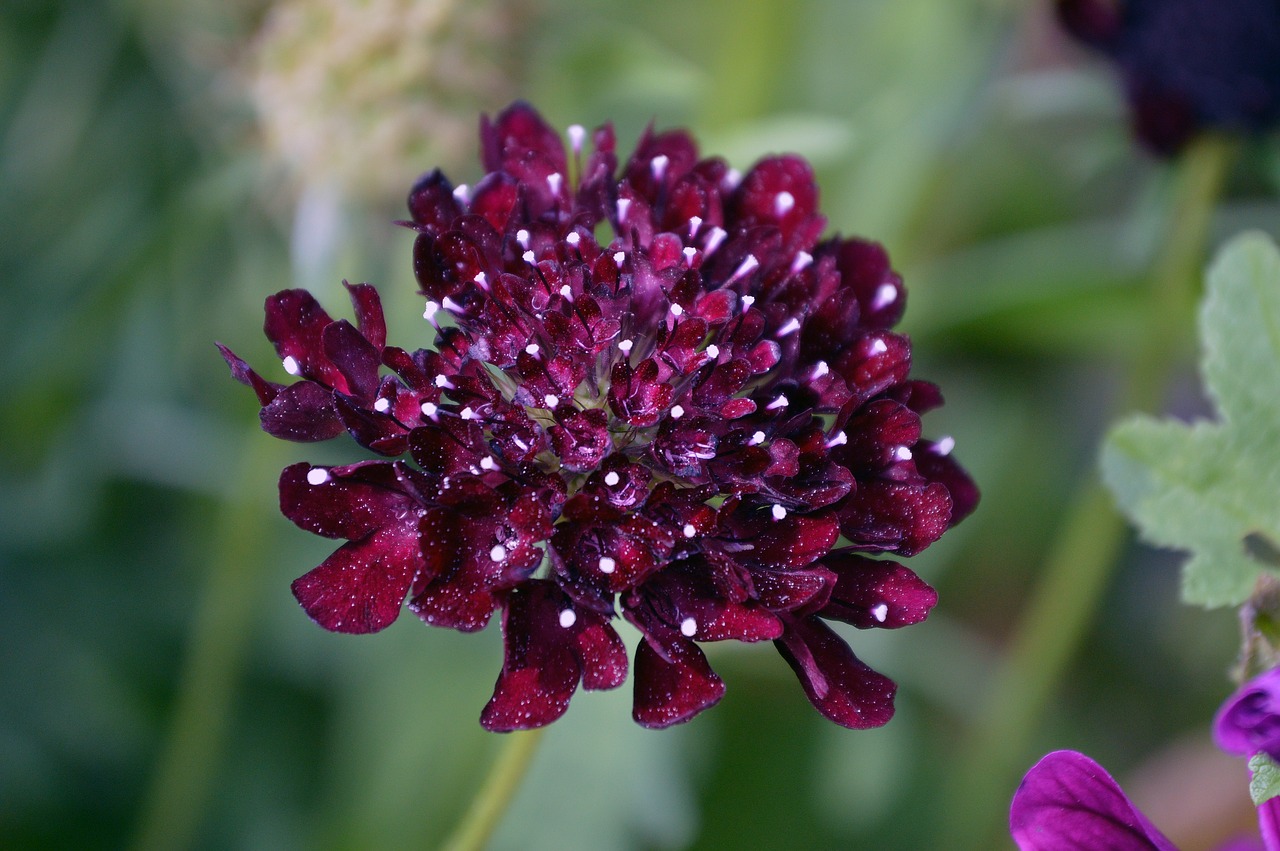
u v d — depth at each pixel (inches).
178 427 14.9
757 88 14.8
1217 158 14.1
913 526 11.4
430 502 11.1
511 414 11.3
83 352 14.7
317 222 13.7
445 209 11.7
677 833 14.0
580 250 11.5
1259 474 11.9
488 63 13.7
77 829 14.6
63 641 15.0
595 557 11.1
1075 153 14.8
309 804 14.7
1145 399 14.4
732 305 11.3
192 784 13.8
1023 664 14.4
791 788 14.9
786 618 11.2
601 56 14.0
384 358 11.3
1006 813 14.5
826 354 11.5
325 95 13.5
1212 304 12.0
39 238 15.0
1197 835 14.4
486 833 11.9
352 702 14.9
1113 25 14.1
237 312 14.6
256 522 13.8
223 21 14.6
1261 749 10.8
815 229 11.7
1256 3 13.6
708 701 11.0
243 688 15.0
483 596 11.1
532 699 11.0
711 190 11.7
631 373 11.3
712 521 11.1
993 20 14.7
